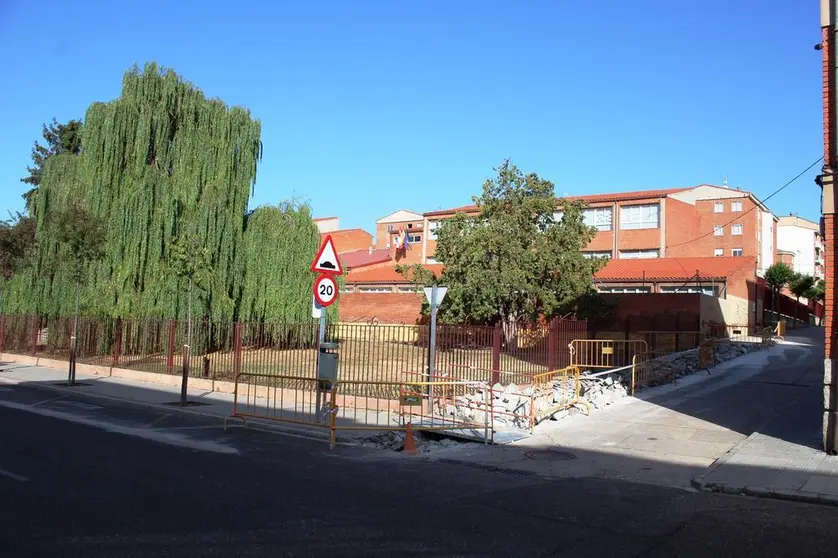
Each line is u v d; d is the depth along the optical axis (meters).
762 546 5.61
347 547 5.21
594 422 12.30
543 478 8.27
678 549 5.47
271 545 5.19
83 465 7.97
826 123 9.70
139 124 24.62
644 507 6.88
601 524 6.17
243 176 25.81
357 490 7.27
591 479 8.23
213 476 7.72
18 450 8.80
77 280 18.66
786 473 8.34
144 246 23.56
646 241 46.91
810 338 38.81
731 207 57.41
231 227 24.48
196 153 25.05
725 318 33.62
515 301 24.81
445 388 13.18
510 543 5.47
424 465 8.98
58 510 5.95
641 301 29.84
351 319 40.28
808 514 6.75
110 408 14.02
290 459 9.09
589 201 49.09
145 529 5.50
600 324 30.25
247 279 25.17
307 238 26.59
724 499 7.37
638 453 9.74
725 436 10.94
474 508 6.63
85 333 22.77
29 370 21.89
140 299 22.97
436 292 13.24
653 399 15.18
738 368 21.73
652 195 47.28
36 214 26.42
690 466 8.98
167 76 25.42
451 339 15.20
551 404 13.24
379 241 71.62
